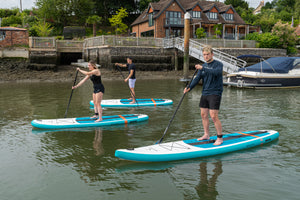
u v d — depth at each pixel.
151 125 6.98
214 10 38.62
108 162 4.53
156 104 9.87
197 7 37.56
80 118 7.28
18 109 9.09
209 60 4.55
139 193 3.51
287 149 5.09
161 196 3.43
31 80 19.86
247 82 15.84
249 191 3.53
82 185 3.74
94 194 3.49
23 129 6.61
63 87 15.99
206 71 4.52
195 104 10.11
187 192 3.52
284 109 9.06
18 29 24.69
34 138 5.88
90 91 14.16
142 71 25.55
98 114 7.41
